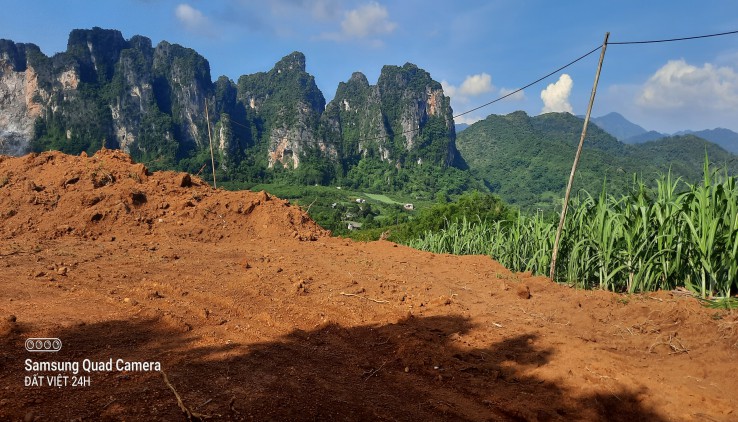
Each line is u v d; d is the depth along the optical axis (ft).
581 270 21.36
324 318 14.92
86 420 7.07
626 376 11.25
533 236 25.89
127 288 15.61
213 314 13.97
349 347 12.89
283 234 29.84
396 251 28.45
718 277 17.60
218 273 19.20
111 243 23.43
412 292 19.26
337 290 18.60
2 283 14.61
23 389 7.85
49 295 13.99
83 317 12.17
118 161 33.78
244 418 7.80
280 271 20.67
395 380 11.00
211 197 31.89
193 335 11.90
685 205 18.20
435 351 12.66
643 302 16.84
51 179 29.78
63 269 16.69
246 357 10.72
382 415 8.96
